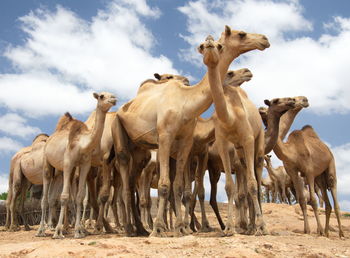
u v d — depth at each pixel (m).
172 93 9.71
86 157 10.79
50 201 12.53
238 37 9.81
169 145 9.34
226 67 9.79
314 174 12.53
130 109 10.64
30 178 14.95
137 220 10.73
